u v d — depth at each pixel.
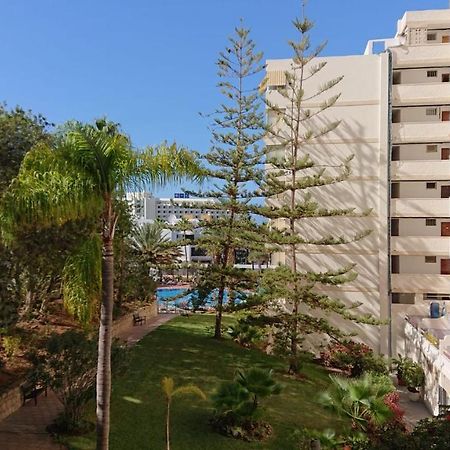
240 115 20.97
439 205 24.58
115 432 12.12
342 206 24.62
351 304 24.47
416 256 25.62
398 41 28.42
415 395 20.30
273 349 20.97
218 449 11.94
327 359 22.89
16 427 12.01
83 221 13.27
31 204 8.78
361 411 12.45
